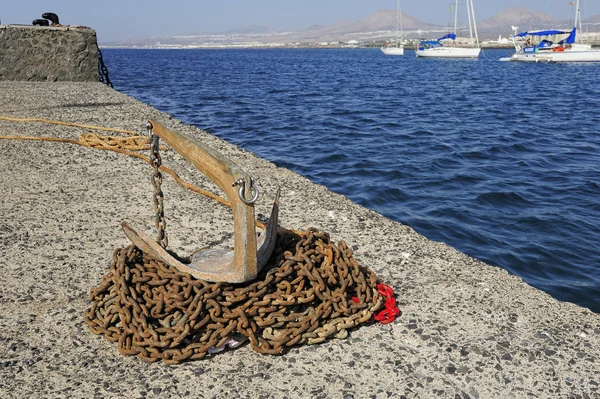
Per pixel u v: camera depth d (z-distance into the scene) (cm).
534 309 308
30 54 1562
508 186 1012
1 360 260
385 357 264
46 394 238
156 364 258
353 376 251
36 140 725
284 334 268
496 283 339
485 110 2428
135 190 523
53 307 307
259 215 454
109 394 239
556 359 263
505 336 281
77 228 426
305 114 2180
